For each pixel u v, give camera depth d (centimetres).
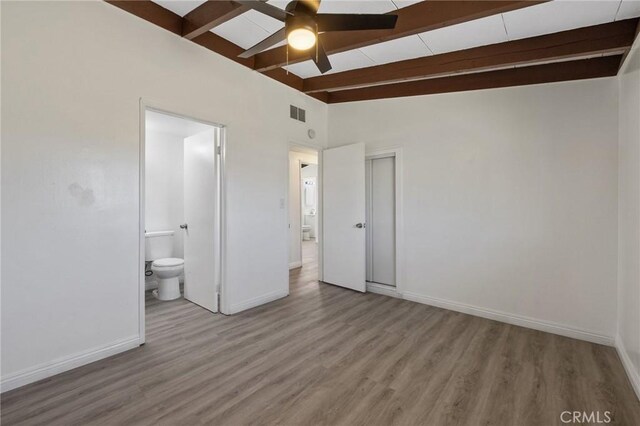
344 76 350
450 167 335
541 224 282
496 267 307
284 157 373
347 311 331
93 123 219
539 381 201
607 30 220
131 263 241
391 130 381
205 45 284
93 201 220
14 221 188
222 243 315
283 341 258
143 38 243
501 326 292
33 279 195
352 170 404
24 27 189
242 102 321
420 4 216
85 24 214
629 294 216
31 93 192
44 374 200
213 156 321
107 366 216
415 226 362
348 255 412
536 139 284
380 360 228
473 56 271
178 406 175
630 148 217
